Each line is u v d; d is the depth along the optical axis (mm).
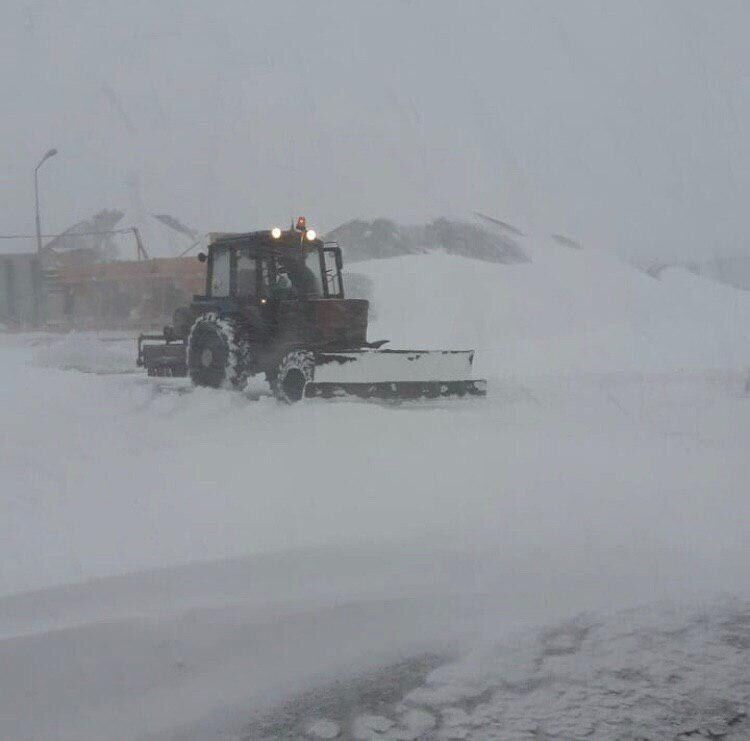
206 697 3070
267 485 5574
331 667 3314
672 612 3832
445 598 3863
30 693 2977
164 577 3848
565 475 5887
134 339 25016
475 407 9430
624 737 2859
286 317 10406
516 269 25969
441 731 2893
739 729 2914
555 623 3717
